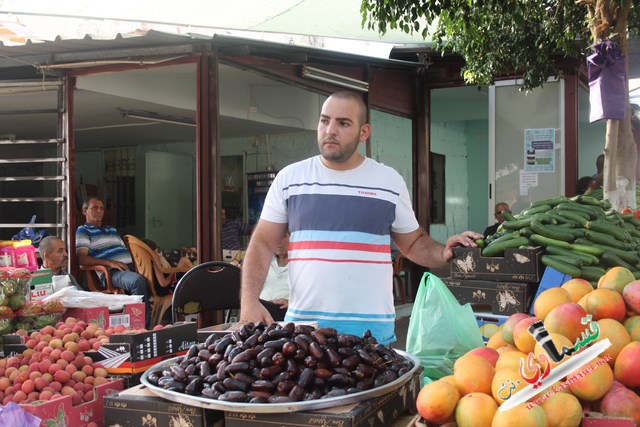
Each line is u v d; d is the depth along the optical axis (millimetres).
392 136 11945
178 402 1959
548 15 7461
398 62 9023
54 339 2820
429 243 3191
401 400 2156
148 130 10953
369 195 3018
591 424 1639
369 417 1895
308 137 10906
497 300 3682
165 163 12836
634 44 9586
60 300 3670
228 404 1856
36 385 2500
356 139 2975
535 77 7922
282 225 3178
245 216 11578
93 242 7504
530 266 3623
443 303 2852
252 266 3094
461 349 2785
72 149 7125
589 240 3779
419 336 2818
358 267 2975
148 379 2158
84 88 7176
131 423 2020
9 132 11023
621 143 6219
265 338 2084
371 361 2092
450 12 6172
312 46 7785
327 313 2963
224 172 11836
